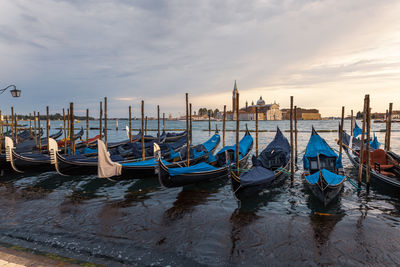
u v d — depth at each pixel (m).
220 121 192.38
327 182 10.16
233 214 9.63
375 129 69.88
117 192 12.53
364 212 9.72
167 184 11.67
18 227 8.51
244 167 17.45
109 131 75.38
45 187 13.44
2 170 16.14
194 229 8.38
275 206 10.47
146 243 7.50
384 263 6.46
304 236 7.82
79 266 6.18
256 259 6.70
